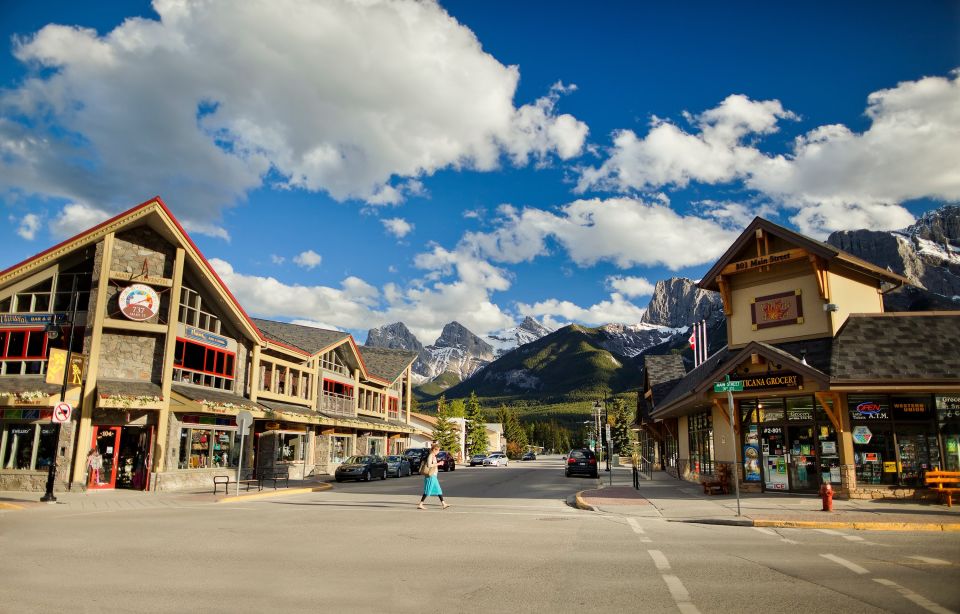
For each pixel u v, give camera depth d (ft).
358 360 155.94
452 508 65.77
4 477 81.92
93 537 41.52
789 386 69.56
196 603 24.04
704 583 28.17
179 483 90.22
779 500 65.31
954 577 29.37
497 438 419.95
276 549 37.14
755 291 82.23
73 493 79.71
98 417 84.89
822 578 29.19
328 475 136.46
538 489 97.04
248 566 31.63
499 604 24.38
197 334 96.37
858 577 29.40
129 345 88.28
